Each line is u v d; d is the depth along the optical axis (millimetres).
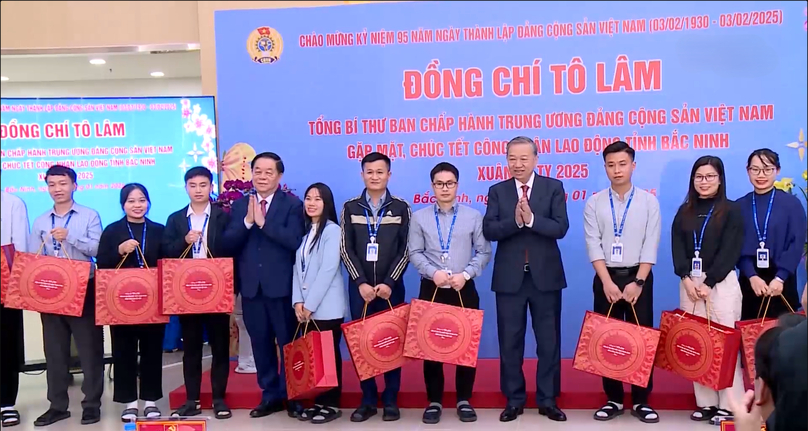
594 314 3225
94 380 3531
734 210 3225
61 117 4316
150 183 4383
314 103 4266
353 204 3457
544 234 3238
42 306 3352
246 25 4266
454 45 4176
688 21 4004
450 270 3352
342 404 3656
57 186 3471
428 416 3371
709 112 4020
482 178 4207
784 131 3959
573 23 4090
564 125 4133
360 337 3236
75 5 4590
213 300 3354
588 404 3529
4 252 3438
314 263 3406
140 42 4598
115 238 3467
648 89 4059
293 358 3330
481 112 4184
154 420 3062
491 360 4262
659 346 3252
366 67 4234
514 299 3355
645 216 3291
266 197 3479
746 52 3965
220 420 3490
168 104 4355
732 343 3010
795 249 3303
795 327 1612
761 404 1714
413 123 4227
